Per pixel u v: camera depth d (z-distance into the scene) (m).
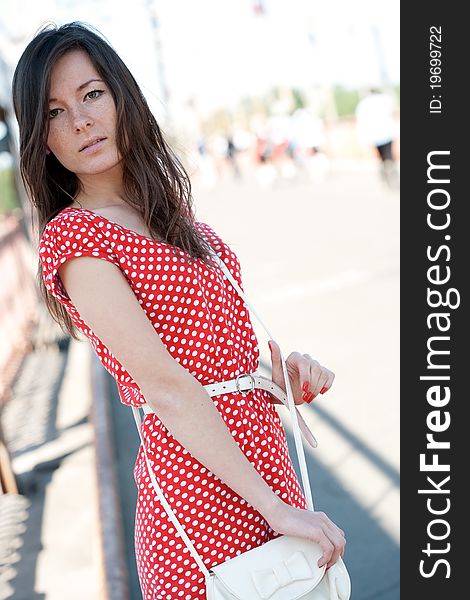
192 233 1.75
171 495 1.70
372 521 3.99
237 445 1.62
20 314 9.13
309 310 8.24
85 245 1.60
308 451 4.86
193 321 1.68
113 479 4.30
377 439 4.90
